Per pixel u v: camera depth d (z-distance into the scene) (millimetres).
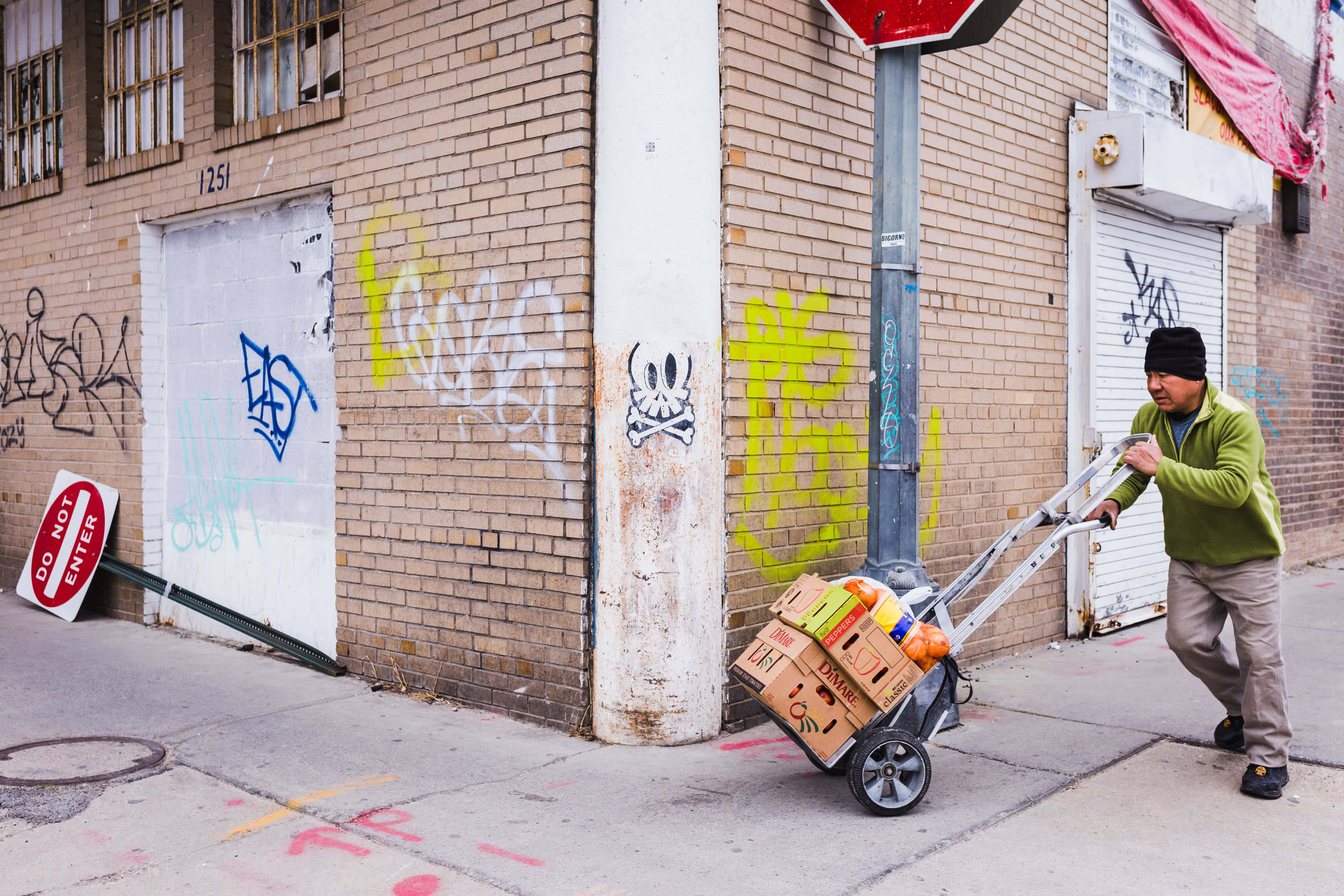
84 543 7438
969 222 6051
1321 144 9969
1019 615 6543
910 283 4625
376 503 5648
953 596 4148
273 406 6414
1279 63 9617
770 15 4844
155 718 5016
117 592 7488
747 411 4789
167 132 6965
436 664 5371
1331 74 10414
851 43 5305
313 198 6102
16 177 8273
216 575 6844
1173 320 7766
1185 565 4250
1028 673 5996
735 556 4766
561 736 4746
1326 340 10375
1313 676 5758
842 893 3156
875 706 3797
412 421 5426
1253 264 9047
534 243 4828
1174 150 6855
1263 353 9250
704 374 4621
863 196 5410
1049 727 4895
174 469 7164
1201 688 5609
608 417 4625
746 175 4730
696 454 4613
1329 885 3223
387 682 5633
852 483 5379
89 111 7480
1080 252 6840
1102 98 7227
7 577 8289
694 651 4641
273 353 6402
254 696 5426
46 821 3756
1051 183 6734
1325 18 10188
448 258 5227
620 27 4586
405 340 5453
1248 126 8742
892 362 4613
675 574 4590
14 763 4359
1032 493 6621
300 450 6234
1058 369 6852
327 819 3768
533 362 4855
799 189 5023
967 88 6008
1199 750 4547
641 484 4574
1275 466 9469
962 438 6035
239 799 3973
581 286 4652
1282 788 3973
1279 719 3963
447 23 5172
